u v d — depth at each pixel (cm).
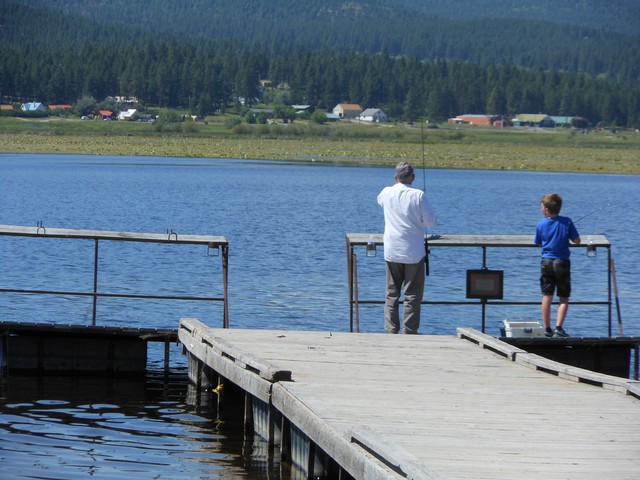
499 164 15288
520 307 2709
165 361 1806
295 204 6550
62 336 1803
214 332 1734
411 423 1119
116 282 2933
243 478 1206
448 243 1862
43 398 1591
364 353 1577
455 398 1262
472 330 1775
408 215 1769
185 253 3628
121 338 1812
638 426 1123
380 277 3162
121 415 1500
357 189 8431
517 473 927
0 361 1788
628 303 2784
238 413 1538
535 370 1474
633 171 14675
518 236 1892
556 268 1836
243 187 8338
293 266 3381
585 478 916
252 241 4141
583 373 1374
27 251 3544
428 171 13012
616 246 4409
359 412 1165
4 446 1296
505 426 1116
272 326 2319
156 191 7531
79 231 1855
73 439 1348
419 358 1548
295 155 17075
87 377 1778
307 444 1207
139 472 1212
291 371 1355
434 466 945
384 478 909
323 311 2527
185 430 1426
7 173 9712
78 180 8750
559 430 1102
